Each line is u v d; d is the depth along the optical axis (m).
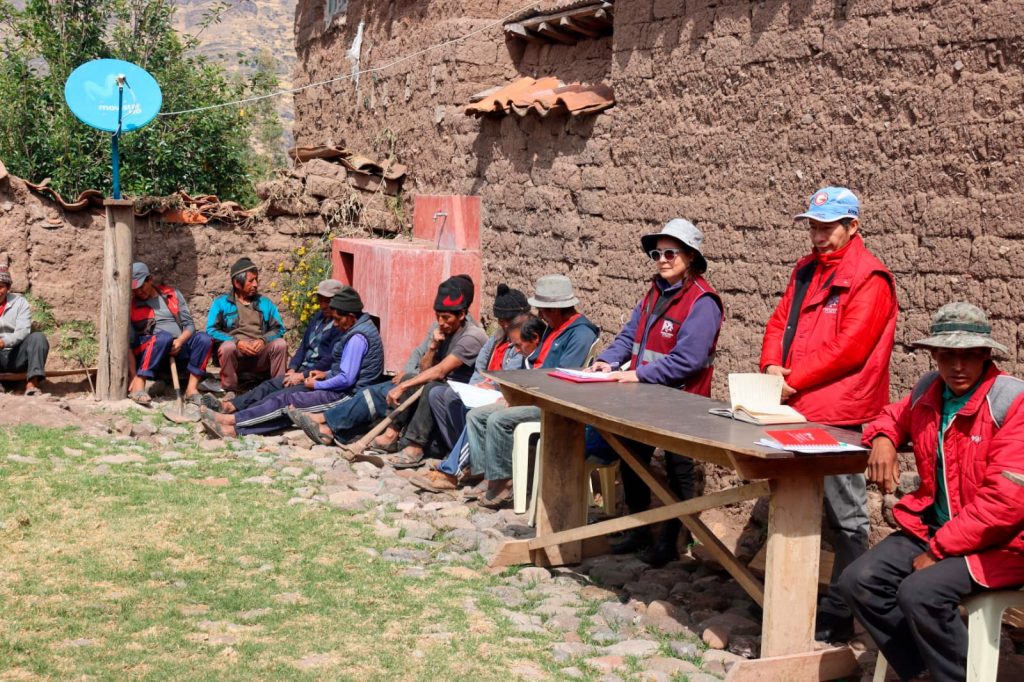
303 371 9.66
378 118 13.09
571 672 4.59
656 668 4.71
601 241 8.48
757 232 6.89
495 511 7.23
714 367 7.22
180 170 14.84
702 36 7.35
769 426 4.76
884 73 6.02
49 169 14.22
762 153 6.85
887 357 5.09
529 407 7.24
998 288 5.44
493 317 10.21
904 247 5.90
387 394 8.59
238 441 8.62
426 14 11.67
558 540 5.88
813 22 6.45
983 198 5.51
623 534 6.79
